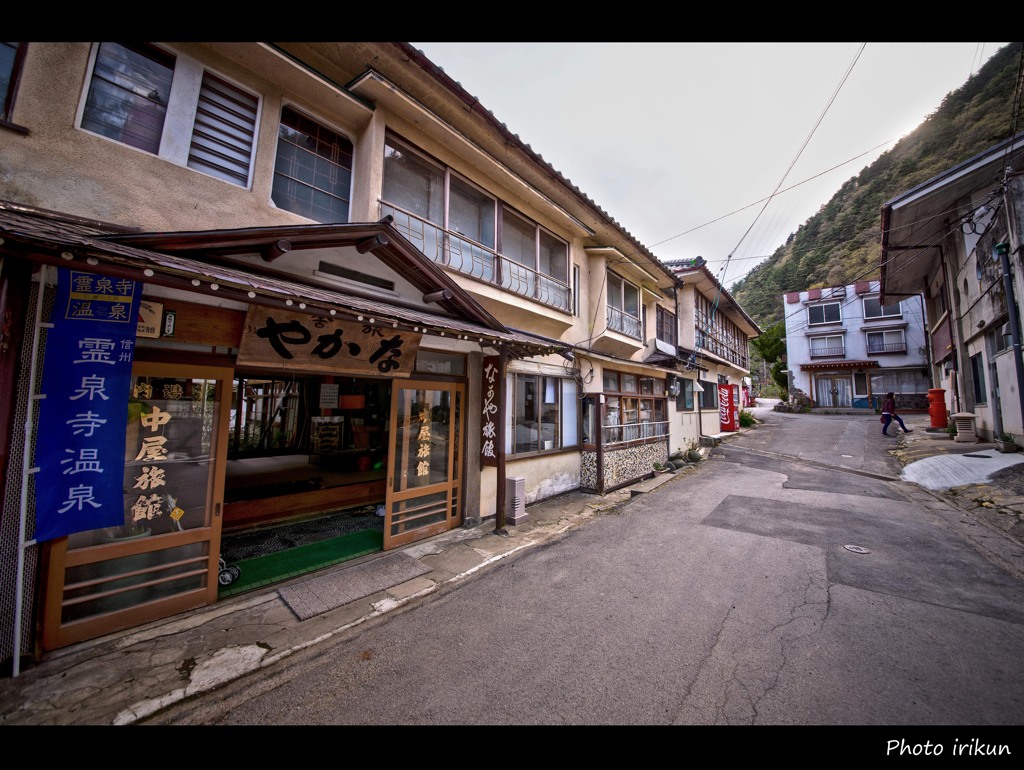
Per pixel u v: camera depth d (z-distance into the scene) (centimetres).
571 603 420
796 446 1486
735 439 1791
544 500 833
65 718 261
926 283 1717
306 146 527
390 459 563
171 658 324
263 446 1039
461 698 285
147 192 390
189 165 429
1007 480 743
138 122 402
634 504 816
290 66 468
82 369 320
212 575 410
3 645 295
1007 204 835
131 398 364
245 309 404
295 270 460
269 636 358
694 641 348
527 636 361
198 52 438
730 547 565
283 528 637
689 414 1551
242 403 1005
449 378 643
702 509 762
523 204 802
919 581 448
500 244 744
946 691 281
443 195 652
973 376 1216
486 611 406
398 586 457
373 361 515
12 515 301
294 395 1056
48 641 321
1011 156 832
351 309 385
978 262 1041
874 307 2741
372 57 521
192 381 398
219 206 436
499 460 654
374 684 301
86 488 323
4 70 337
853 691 283
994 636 342
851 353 2797
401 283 563
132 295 337
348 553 541
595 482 902
